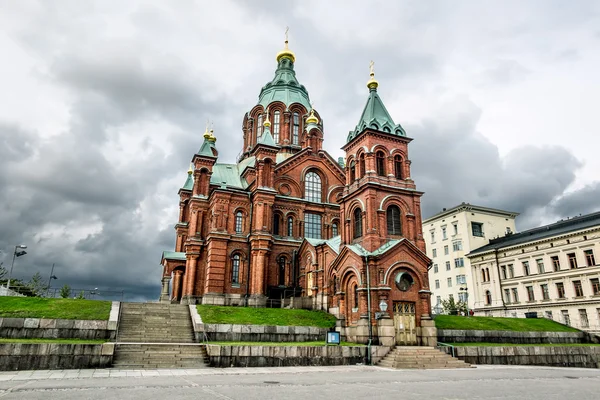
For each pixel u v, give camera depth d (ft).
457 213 272.51
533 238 213.66
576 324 186.19
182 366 84.02
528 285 213.46
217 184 177.68
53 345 76.79
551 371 92.79
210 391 52.49
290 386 58.59
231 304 153.28
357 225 127.75
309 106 225.76
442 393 53.78
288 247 167.43
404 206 125.80
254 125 221.46
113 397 46.73
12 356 73.82
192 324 112.68
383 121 132.36
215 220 159.22
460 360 100.17
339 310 121.08
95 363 78.79
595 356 120.67
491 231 272.10
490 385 63.72
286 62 234.17
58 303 112.37
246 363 87.15
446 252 277.44
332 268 128.77
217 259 155.74
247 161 204.03
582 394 54.95
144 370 77.10
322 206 181.68
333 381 65.36
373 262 112.57
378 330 105.70
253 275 154.92
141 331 105.81
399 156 132.36
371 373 79.61
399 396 50.42
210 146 180.24
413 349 100.78
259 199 161.99
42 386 55.67
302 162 184.75
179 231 201.05
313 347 93.97
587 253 186.91
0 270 214.28
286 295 159.84
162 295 188.34
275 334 111.34
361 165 130.72
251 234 159.63
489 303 236.22
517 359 111.14
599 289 179.22
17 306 106.22
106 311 110.52
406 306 112.98
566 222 207.51
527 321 154.30
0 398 45.55
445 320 136.15
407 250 116.88
